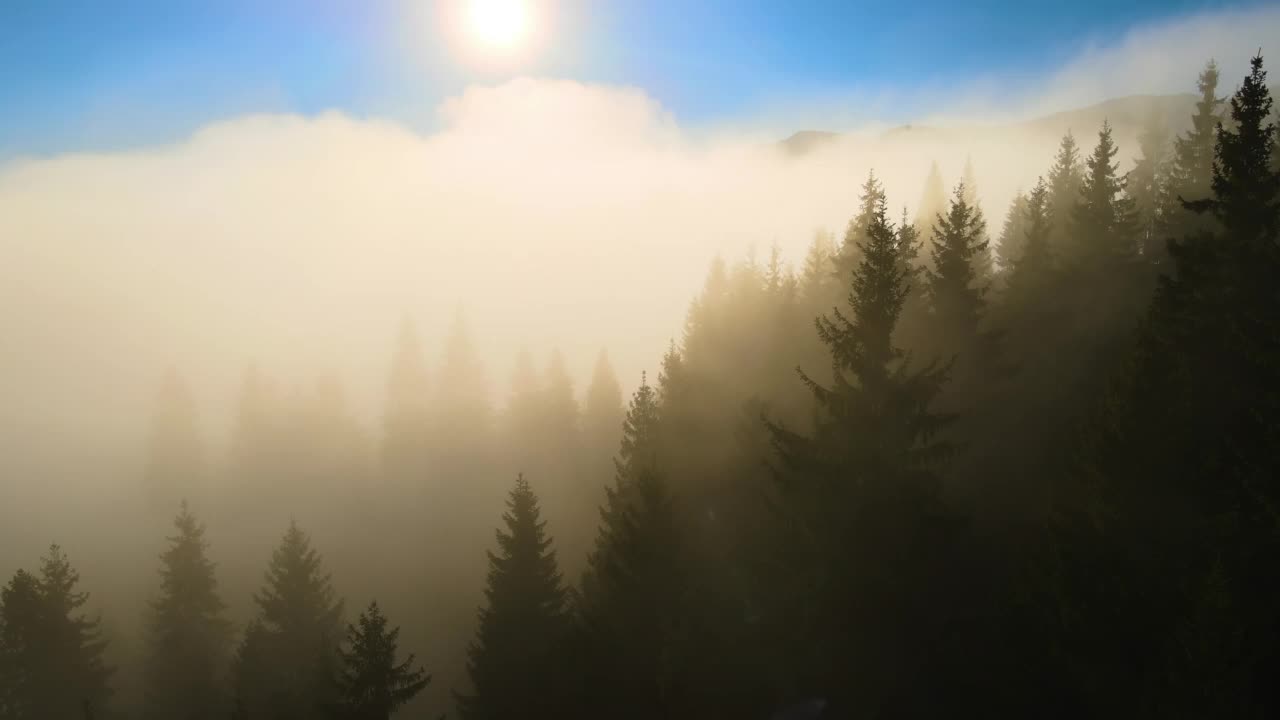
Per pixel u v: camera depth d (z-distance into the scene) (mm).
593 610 28547
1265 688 13484
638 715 24625
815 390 19766
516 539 31797
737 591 27297
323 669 31438
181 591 42281
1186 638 13422
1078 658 16250
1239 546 15031
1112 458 17344
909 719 18453
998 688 18281
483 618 31719
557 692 27562
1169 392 16969
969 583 22156
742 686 23562
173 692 40781
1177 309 20188
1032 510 25219
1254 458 15031
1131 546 16844
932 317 30266
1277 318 17391
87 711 30781
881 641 19234
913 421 18844
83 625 39750
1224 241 19781
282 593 38438
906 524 18250
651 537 25141
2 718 36719
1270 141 19953
